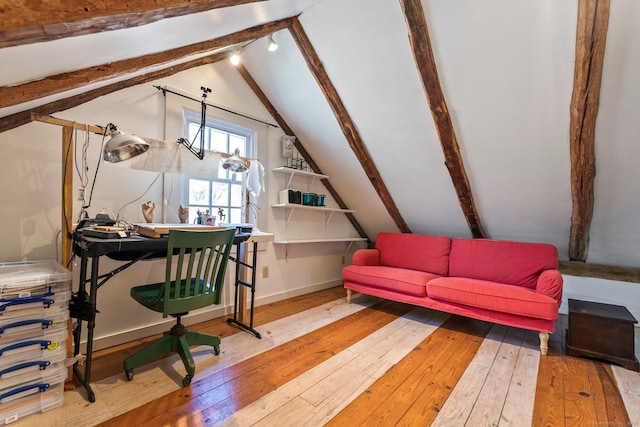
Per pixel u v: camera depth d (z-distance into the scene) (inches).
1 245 66.1
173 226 71.6
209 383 65.6
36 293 54.7
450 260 124.2
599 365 78.1
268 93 121.0
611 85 71.1
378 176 132.8
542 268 103.7
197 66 98.7
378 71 93.5
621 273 117.0
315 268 151.9
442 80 87.4
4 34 24.4
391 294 116.1
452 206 130.7
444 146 101.7
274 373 70.5
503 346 90.0
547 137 87.5
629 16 60.7
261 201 122.0
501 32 72.4
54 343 56.5
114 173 81.4
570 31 66.7
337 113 111.4
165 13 36.2
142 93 86.1
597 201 99.5
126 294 84.4
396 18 79.4
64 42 34.5
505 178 106.7
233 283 112.0
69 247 65.1
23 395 53.0
